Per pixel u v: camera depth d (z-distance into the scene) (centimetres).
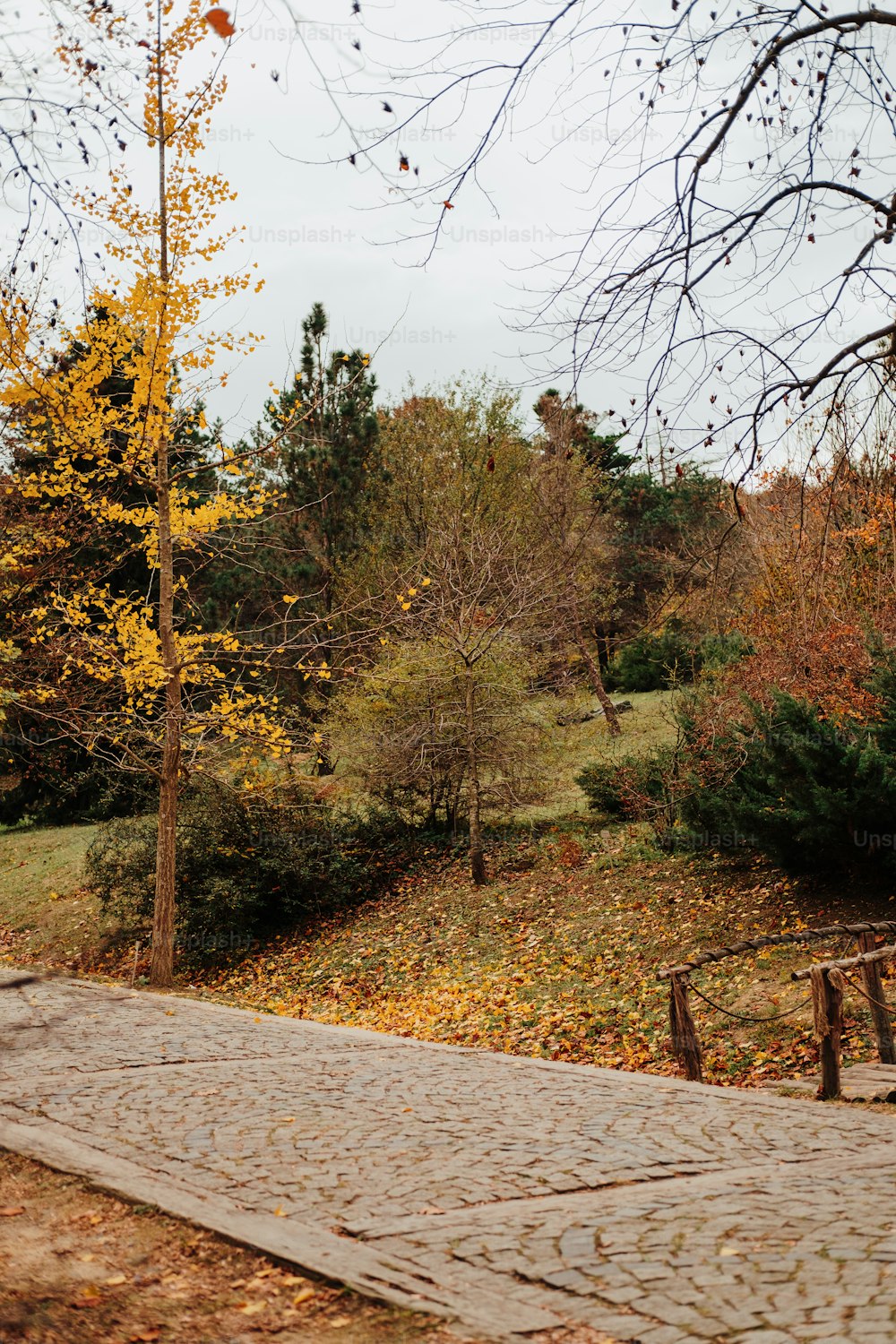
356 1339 418
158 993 1546
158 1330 436
